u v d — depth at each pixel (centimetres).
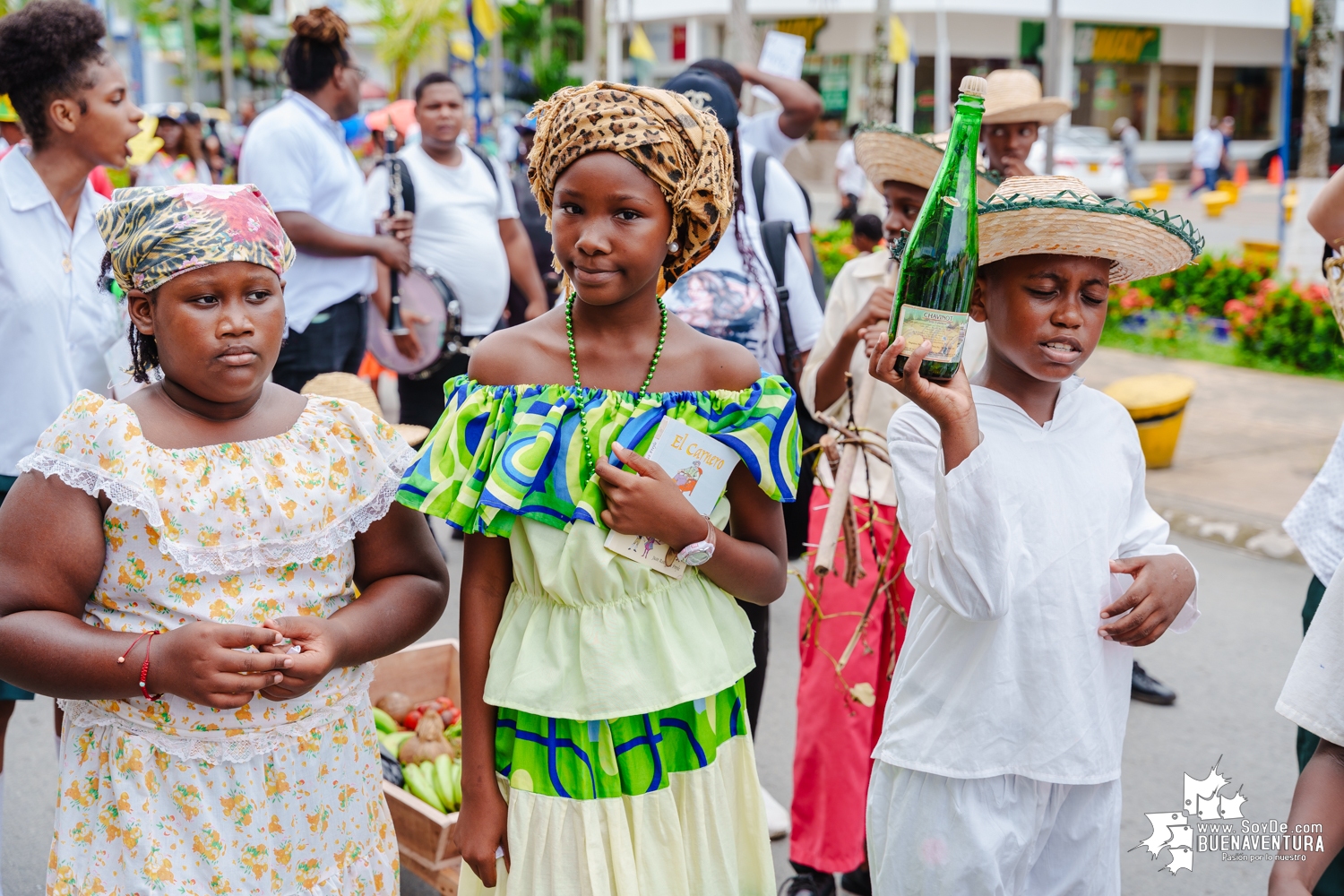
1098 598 218
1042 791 219
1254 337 1057
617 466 199
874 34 1237
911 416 224
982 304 223
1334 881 229
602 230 192
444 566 229
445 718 349
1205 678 478
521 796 202
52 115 310
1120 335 1175
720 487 205
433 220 593
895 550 311
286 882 204
